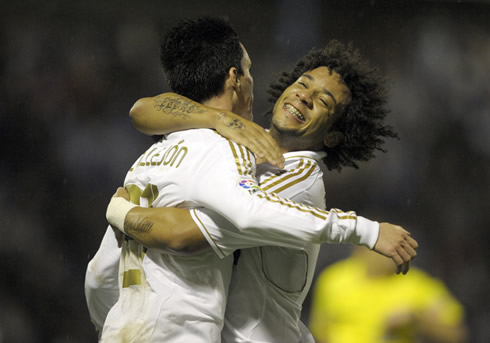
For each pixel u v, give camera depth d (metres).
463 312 32.78
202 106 9.81
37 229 30.88
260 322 9.58
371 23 36.28
